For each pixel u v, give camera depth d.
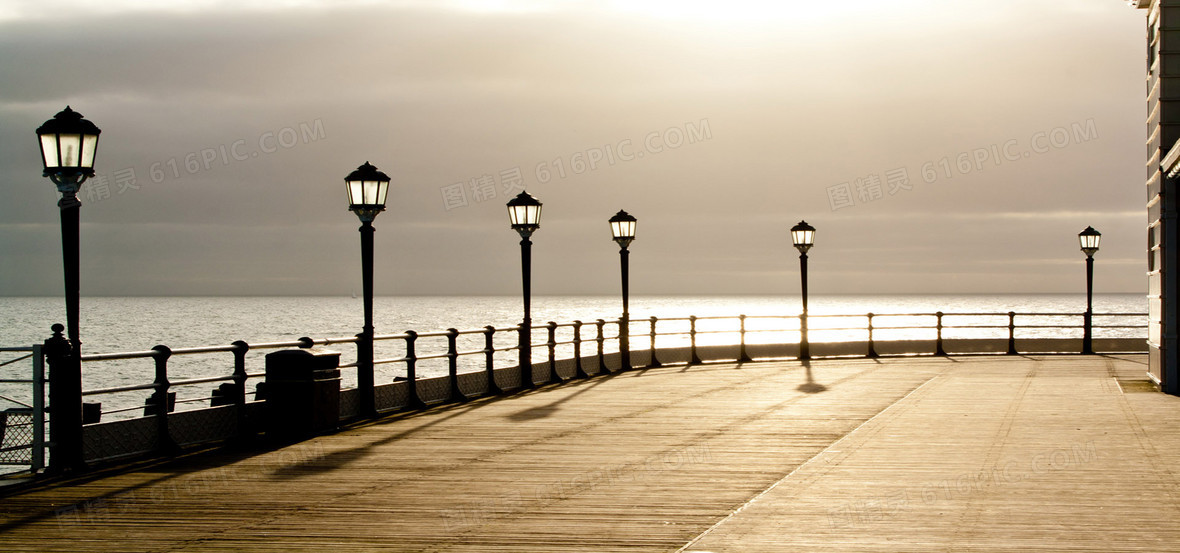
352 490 9.38
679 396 18.16
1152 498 8.82
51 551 7.13
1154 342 18.67
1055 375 22.23
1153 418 14.41
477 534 7.62
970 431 13.22
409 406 16.09
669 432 13.37
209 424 12.02
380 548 7.21
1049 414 14.99
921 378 21.72
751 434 13.13
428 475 10.16
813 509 8.42
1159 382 18.02
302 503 8.79
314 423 12.88
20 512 8.40
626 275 24.92
